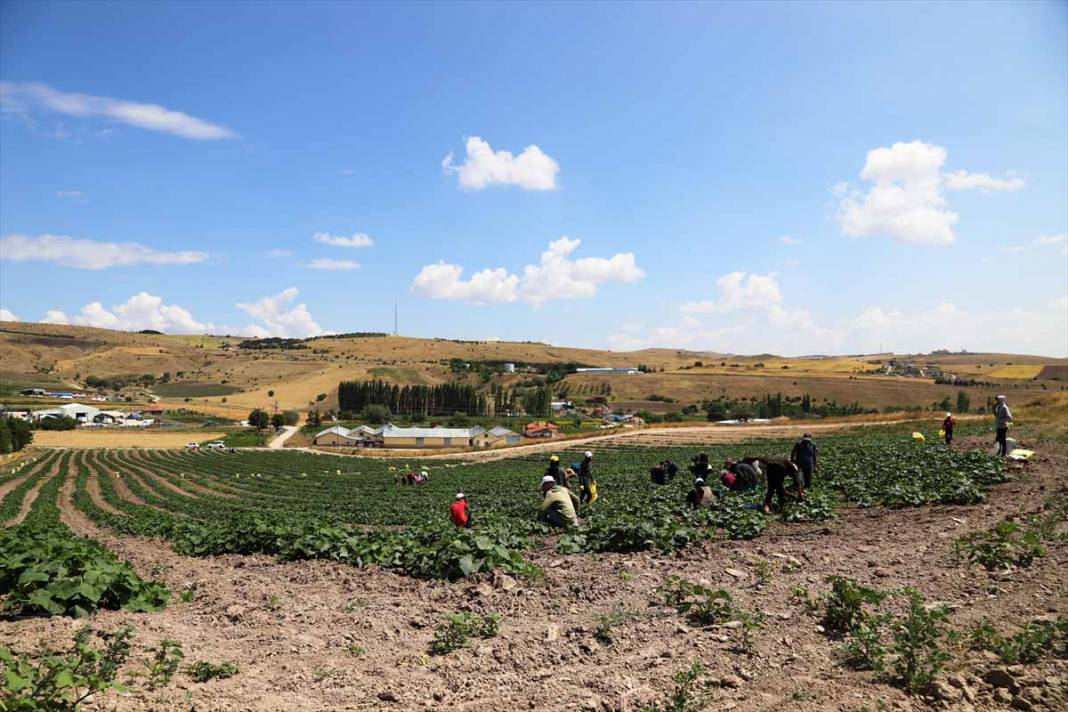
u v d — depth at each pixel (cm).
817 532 1614
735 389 17538
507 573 1323
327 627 1024
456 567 1330
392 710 700
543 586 1219
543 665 822
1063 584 934
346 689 761
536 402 17138
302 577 1445
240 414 18000
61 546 1237
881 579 1105
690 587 1068
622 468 4444
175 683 759
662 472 3069
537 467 5800
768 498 1911
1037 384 16038
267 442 13250
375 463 8469
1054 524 1291
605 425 13950
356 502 3853
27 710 596
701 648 839
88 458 9738
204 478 6912
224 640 962
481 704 709
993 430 4128
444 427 14812
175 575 1562
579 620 1001
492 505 2911
